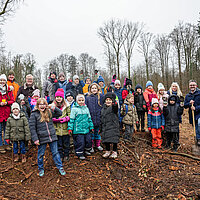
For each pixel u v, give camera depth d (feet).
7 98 15.38
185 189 11.00
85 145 14.40
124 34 81.66
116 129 13.76
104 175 12.10
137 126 21.29
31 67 94.53
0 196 9.89
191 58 80.94
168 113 17.15
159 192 10.88
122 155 14.75
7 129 13.39
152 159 14.84
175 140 17.43
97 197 10.19
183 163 14.40
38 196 10.03
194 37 79.20
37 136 11.45
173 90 19.69
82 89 20.15
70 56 133.90
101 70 114.32
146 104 20.21
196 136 16.94
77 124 13.60
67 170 12.35
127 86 21.31
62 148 13.73
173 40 84.84
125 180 11.91
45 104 11.83
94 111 15.03
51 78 19.39
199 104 17.06
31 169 12.58
